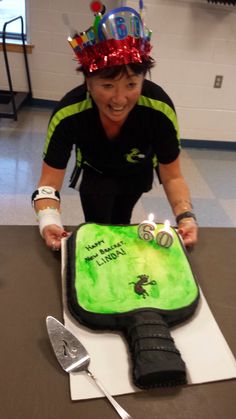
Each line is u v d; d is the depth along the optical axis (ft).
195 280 2.43
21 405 1.79
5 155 9.18
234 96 9.77
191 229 3.02
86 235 2.63
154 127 3.32
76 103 3.18
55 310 2.32
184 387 1.92
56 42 11.21
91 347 2.08
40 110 11.82
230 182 9.18
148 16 8.50
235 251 2.94
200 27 8.71
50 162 3.26
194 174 9.36
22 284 2.48
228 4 8.38
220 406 1.85
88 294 2.26
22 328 2.18
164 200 8.20
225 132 10.36
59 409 1.78
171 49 8.96
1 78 11.79
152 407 1.82
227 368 2.02
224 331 2.26
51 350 2.06
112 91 2.68
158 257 2.50
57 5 10.65
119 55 2.50
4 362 1.98
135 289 2.29
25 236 2.92
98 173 4.08
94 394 1.85
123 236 2.64
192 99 9.72
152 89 3.25
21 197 7.77
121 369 1.97
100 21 2.56
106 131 3.35
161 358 1.91
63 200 7.82
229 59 9.20
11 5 11.70
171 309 2.20
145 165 3.93
